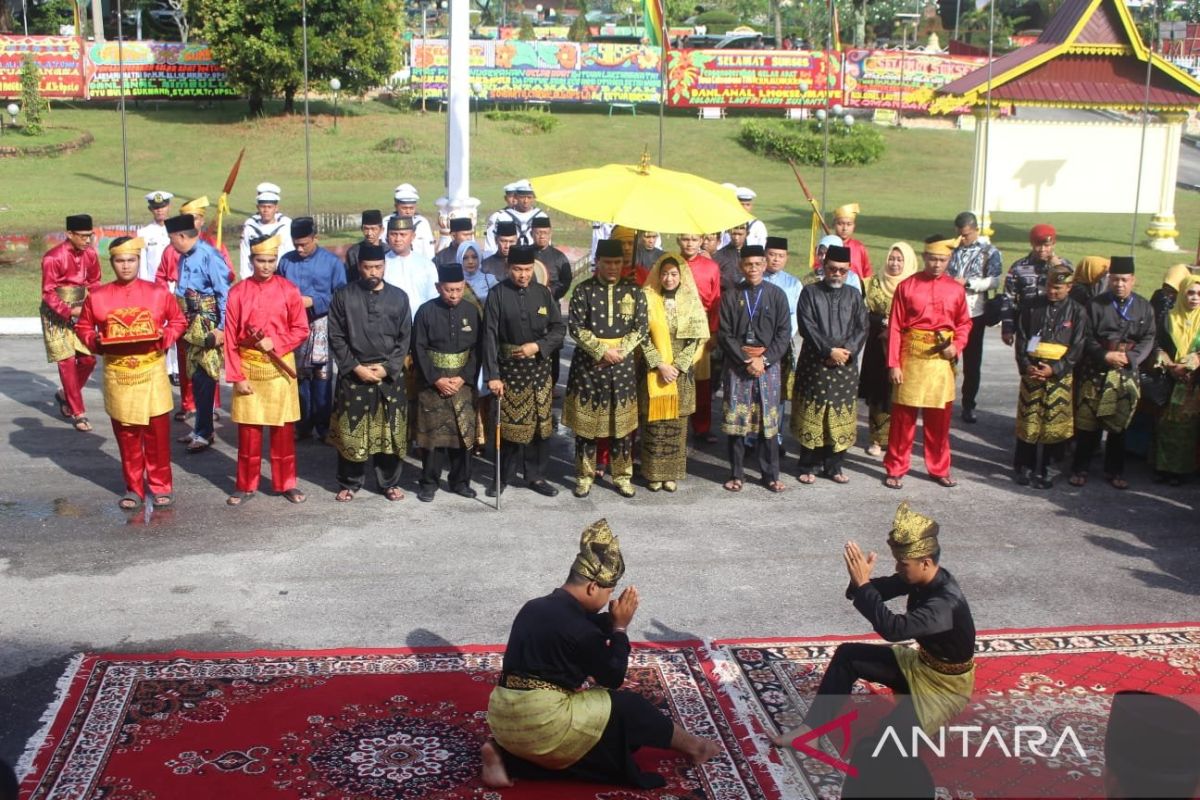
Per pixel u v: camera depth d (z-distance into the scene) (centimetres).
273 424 881
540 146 3566
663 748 543
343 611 707
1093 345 944
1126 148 2158
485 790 523
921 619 520
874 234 2484
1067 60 2120
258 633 676
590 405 900
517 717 513
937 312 937
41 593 727
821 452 1002
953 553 823
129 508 877
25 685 609
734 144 3725
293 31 3344
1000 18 5238
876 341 1032
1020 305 966
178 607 710
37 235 2186
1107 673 637
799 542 840
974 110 2122
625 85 3888
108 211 2461
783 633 689
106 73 3581
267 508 887
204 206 1122
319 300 1023
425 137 3475
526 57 3859
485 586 748
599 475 984
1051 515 906
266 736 561
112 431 1084
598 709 524
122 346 841
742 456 952
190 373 1007
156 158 3231
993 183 2147
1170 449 965
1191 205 3098
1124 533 868
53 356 1056
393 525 857
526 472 939
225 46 3381
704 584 760
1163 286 1018
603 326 889
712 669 640
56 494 908
